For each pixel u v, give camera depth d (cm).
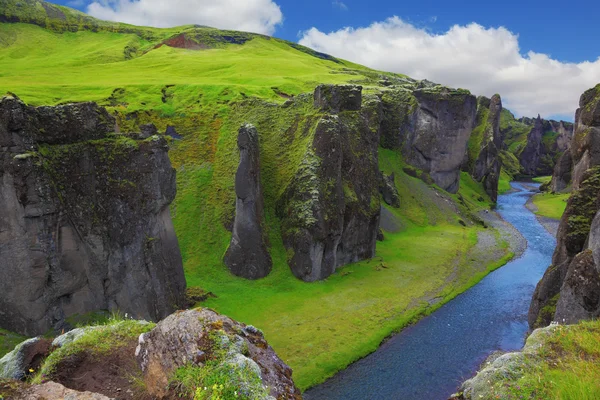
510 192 16662
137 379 1273
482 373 1579
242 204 5688
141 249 4038
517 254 7750
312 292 5400
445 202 10756
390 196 9706
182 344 1186
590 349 1630
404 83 16862
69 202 3612
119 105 8056
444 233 8856
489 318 4991
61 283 3566
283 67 15012
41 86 8394
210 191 6588
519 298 5634
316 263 5781
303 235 5712
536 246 8369
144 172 4056
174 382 1129
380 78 18238
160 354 1241
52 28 19162
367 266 6550
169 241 4438
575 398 1224
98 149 3847
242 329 1348
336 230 6025
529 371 1512
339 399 3431
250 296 5141
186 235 6031
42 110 3588
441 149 12000
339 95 7256
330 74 14962
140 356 1313
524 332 4638
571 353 1634
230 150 7144
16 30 17888
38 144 3491
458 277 6328
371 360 4022
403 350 4212
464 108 12044
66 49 17625
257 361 1212
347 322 4634
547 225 10388
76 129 3772
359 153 7162
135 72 12275
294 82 12144
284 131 7175
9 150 3259
